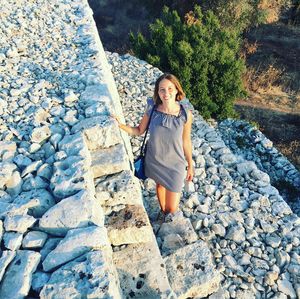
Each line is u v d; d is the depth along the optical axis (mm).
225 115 10188
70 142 3232
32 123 3633
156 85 3260
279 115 11211
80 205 2545
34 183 2893
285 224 4578
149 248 2963
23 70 4695
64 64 4879
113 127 3461
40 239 2422
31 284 2188
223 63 9836
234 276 3746
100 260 2199
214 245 4070
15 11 6531
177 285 3150
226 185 5059
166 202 3932
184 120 3350
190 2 16734
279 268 3969
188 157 3607
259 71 13211
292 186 7762
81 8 6984
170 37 11070
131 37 12328
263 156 8625
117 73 8234
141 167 3645
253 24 15750
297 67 13516
